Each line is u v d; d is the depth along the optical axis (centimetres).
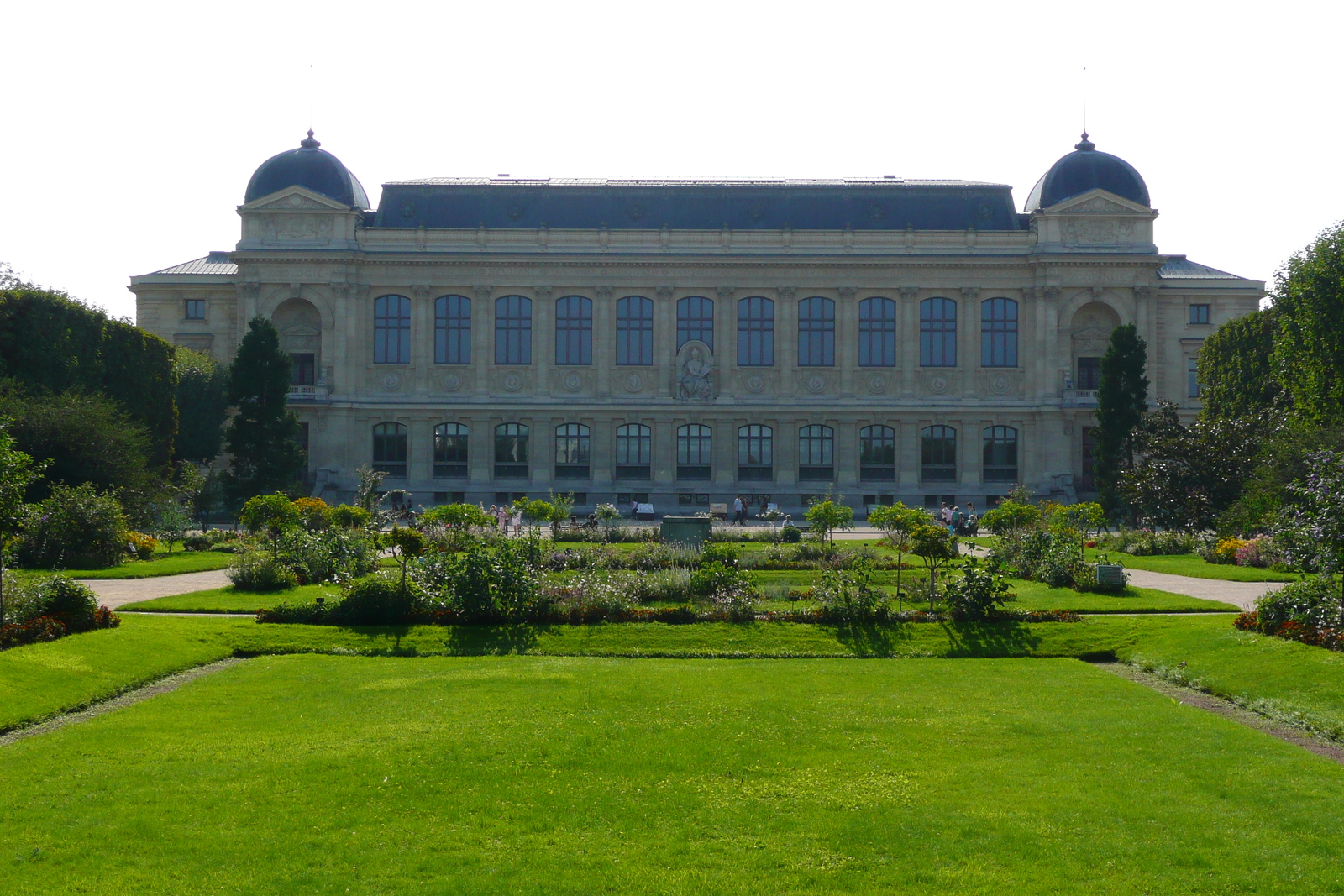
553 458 11394
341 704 2548
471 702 2533
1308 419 6775
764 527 9256
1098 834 1692
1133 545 6575
